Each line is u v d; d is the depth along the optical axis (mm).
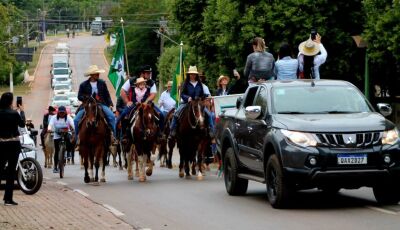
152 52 106250
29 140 21812
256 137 15477
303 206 14945
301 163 13836
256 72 19500
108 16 116750
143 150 21812
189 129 21797
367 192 16984
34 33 153000
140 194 18266
